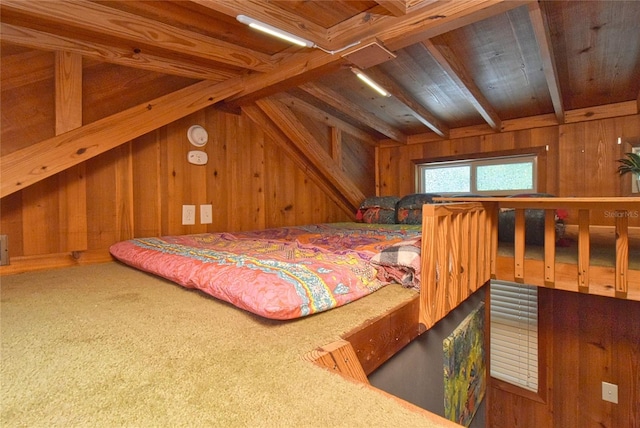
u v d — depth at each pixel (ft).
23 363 2.52
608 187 9.28
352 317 3.51
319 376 2.39
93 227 6.33
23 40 5.06
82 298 4.12
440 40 6.26
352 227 10.19
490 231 6.95
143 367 2.48
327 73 6.74
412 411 2.02
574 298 8.77
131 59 6.16
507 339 9.84
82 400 2.07
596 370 8.49
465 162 12.15
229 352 2.73
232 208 8.84
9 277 5.19
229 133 8.77
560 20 5.57
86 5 4.84
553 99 8.09
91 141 5.74
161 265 4.93
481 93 8.66
